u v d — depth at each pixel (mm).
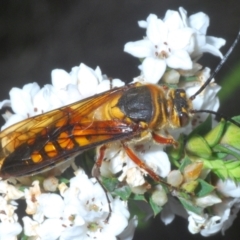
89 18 222
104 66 214
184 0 222
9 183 118
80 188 116
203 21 130
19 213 132
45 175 118
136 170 116
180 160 120
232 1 220
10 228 117
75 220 115
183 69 122
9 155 115
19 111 124
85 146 115
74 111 116
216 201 117
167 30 124
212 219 122
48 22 222
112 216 116
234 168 118
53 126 116
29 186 118
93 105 117
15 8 223
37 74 214
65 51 218
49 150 115
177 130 119
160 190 118
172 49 123
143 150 119
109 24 221
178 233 177
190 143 120
